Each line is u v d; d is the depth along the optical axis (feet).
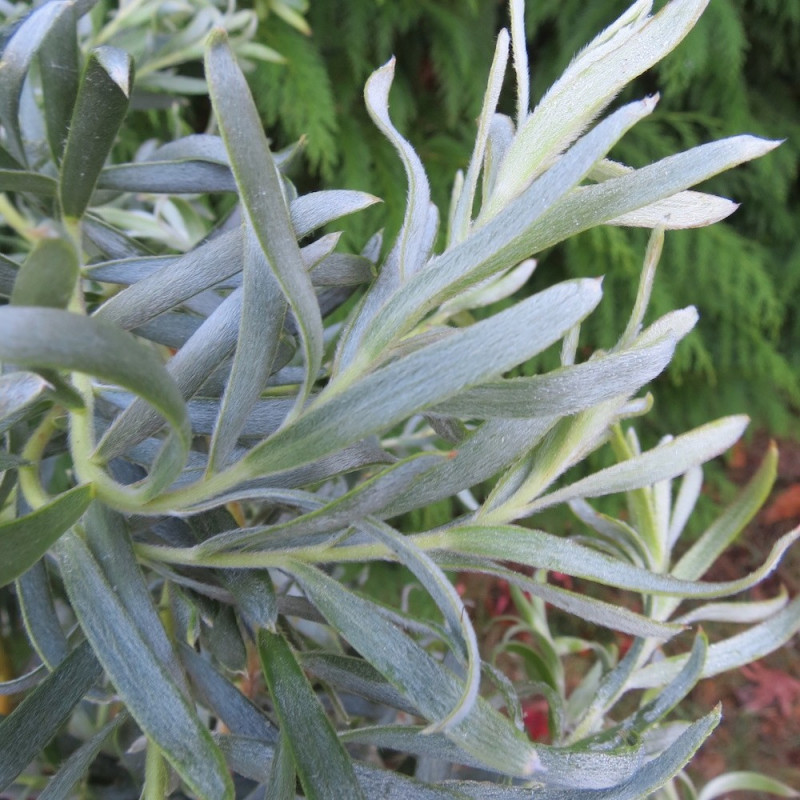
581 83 0.50
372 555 0.54
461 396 0.48
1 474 0.64
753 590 3.35
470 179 0.53
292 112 2.32
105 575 0.53
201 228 1.05
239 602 0.56
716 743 2.99
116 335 0.38
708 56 2.80
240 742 0.57
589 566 0.53
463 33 2.59
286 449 0.47
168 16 1.11
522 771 0.45
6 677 0.80
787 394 3.58
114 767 0.80
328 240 0.57
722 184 3.21
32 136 0.84
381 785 0.53
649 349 0.48
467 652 0.45
